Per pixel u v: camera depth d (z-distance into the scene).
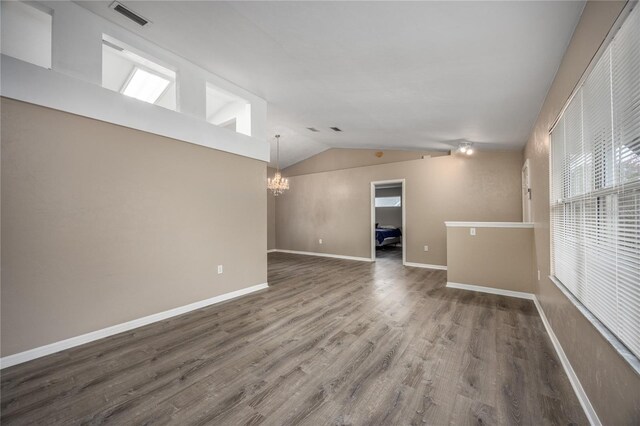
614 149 1.35
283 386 1.94
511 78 2.60
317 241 8.21
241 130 4.35
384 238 9.10
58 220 2.45
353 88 3.32
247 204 4.23
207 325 3.02
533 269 3.83
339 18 2.04
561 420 1.61
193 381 2.01
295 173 8.77
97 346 2.54
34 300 2.32
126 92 4.45
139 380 2.02
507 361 2.25
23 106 2.27
